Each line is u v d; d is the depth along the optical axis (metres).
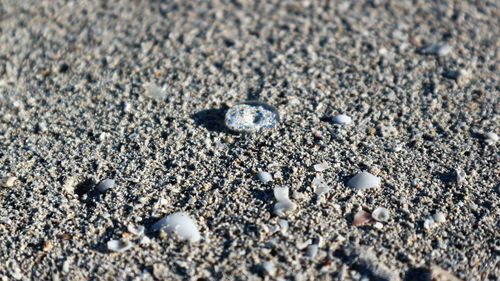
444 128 0.46
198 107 0.47
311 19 0.54
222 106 0.47
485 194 0.43
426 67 0.50
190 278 0.40
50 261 0.41
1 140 0.46
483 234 0.42
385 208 0.42
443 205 0.43
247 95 0.48
